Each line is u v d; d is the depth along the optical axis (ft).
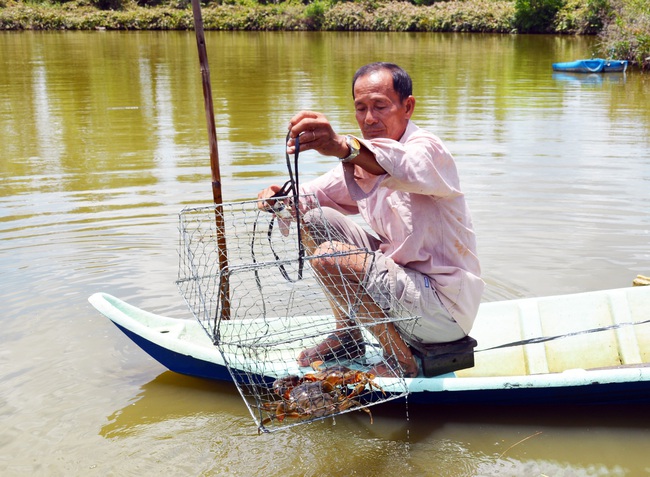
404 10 104.27
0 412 9.95
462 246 9.79
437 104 35.27
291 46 73.36
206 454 9.19
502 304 11.93
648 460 9.16
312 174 21.75
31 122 30.89
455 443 9.46
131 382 10.89
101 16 105.81
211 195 19.89
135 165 23.34
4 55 61.11
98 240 16.48
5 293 13.60
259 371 9.93
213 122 12.14
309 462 9.05
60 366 11.19
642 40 54.24
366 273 9.65
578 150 25.25
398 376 9.96
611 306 12.00
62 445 9.30
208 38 86.43
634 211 18.35
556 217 17.92
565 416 10.07
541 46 73.61
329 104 34.76
